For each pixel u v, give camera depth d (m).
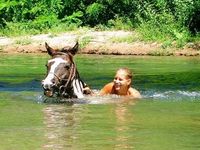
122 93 10.13
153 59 19.92
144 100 9.67
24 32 26.20
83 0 29.27
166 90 11.24
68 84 9.53
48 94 9.45
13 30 26.45
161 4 27.30
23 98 9.77
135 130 6.64
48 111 8.20
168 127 6.88
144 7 27.69
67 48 9.80
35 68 15.76
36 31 26.28
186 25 25.92
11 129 6.64
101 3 28.62
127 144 5.84
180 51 22.59
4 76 13.60
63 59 9.57
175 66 16.86
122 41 23.55
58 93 9.48
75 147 5.66
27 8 28.59
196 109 8.54
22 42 23.80
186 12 26.25
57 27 26.58
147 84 12.30
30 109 8.41
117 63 17.81
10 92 10.71
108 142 5.92
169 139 6.12
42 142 5.88
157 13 27.11
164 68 16.12
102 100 9.55
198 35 24.50
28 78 13.14
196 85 12.16
